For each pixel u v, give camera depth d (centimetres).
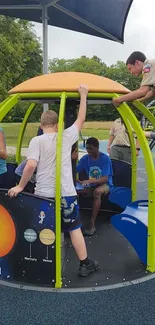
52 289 268
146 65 292
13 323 228
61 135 256
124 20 480
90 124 1631
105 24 492
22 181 264
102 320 231
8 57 1227
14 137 1396
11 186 383
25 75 1758
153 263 297
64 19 507
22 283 277
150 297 259
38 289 268
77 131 274
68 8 446
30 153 264
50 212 261
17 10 475
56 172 254
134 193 422
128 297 259
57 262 268
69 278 284
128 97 284
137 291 267
